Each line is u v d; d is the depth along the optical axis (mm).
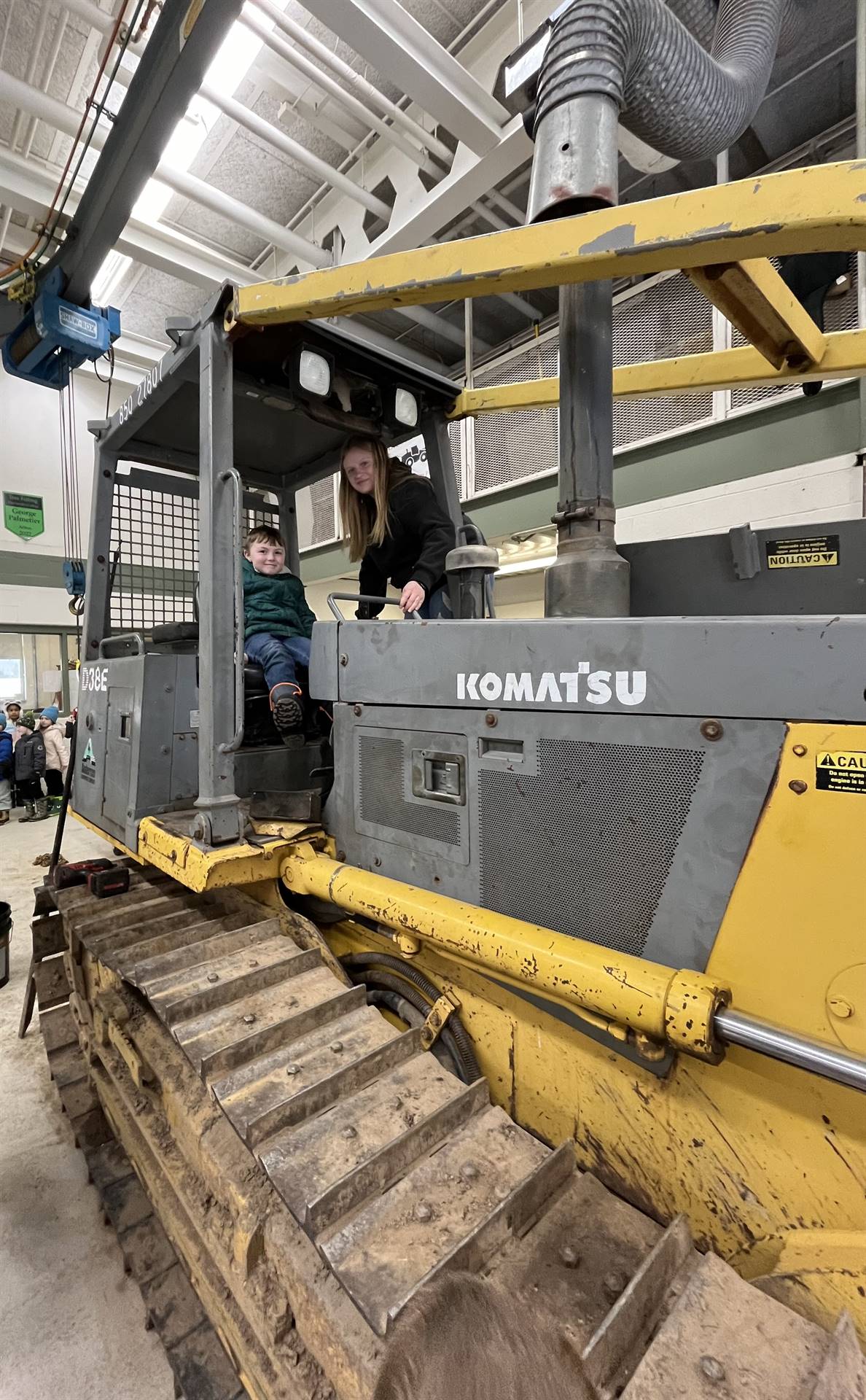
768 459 4105
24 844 6398
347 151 4840
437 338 6508
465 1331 684
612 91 1203
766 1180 1011
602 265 1027
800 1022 928
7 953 3523
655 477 4609
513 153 3904
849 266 3641
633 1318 772
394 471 2197
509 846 1269
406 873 1481
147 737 2004
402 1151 1040
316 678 1722
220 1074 1200
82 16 3629
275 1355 1025
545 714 1203
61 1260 1799
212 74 3932
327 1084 1153
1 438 8555
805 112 3879
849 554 1471
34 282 4453
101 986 1975
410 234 4695
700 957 1025
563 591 1381
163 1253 1698
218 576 1669
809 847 918
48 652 10789
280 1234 1021
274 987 1428
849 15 3250
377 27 3262
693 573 1639
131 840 2023
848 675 890
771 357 1782
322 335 1744
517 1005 1344
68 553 8148
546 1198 994
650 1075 1130
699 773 1019
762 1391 688
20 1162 2170
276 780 2094
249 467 2869
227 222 5621
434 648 1388
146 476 2660
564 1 1250
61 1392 1466
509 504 5754
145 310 7305
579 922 1172
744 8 1749
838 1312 859
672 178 4441
